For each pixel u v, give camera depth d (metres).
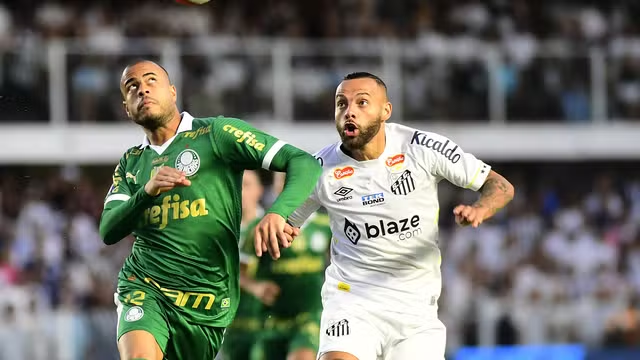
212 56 53.56
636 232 58.22
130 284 19.50
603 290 53.44
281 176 29.28
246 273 30.05
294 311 30.05
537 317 46.25
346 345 20.38
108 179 55.16
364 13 60.78
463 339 45.72
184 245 19.17
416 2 61.53
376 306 20.62
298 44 55.81
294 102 54.34
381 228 20.59
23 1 57.56
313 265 30.05
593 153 57.88
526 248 55.31
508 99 57.31
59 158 53.22
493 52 57.12
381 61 55.59
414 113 56.00
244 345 30.42
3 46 52.16
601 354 45.94
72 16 57.81
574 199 59.38
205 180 19.16
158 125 19.39
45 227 51.12
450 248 54.50
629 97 58.25
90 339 41.25
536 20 62.66
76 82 52.97
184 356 19.77
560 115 57.75
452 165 20.47
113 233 19.25
